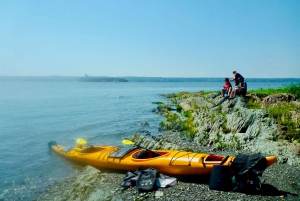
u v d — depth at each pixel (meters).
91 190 8.60
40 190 9.95
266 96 20.17
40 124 24.11
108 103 44.19
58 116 28.91
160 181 8.93
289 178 8.74
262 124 13.53
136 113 31.08
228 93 20.80
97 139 18.25
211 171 8.68
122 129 21.45
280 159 10.61
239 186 7.88
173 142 15.88
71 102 46.00
